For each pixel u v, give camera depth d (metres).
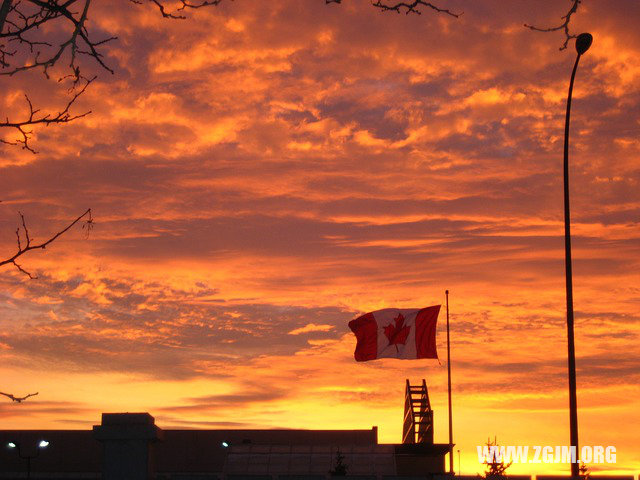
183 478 27.28
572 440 24.97
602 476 27.03
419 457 70.50
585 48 28.05
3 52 9.10
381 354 52.88
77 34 9.28
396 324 52.81
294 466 69.69
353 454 70.44
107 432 24.56
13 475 61.44
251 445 72.94
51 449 70.62
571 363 25.41
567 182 27.08
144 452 24.55
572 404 25.16
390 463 68.56
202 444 74.19
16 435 70.94
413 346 52.34
